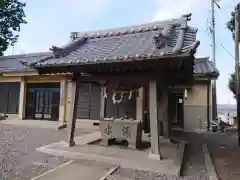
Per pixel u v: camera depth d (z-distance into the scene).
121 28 7.91
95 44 7.61
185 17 7.00
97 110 13.09
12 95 15.44
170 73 6.67
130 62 5.16
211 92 13.36
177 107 13.62
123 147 7.10
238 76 9.57
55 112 14.16
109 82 6.64
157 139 5.75
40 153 6.35
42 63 6.19
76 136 9.16
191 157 6.60
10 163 5.29
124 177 4.60
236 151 7.71
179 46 4.59
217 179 4.59
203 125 12.82
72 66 6.07
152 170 5.02
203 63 14.13
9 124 12.92
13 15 23.31
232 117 19.81
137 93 11.95
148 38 6.79
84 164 5.43
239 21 9.64
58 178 4.40
